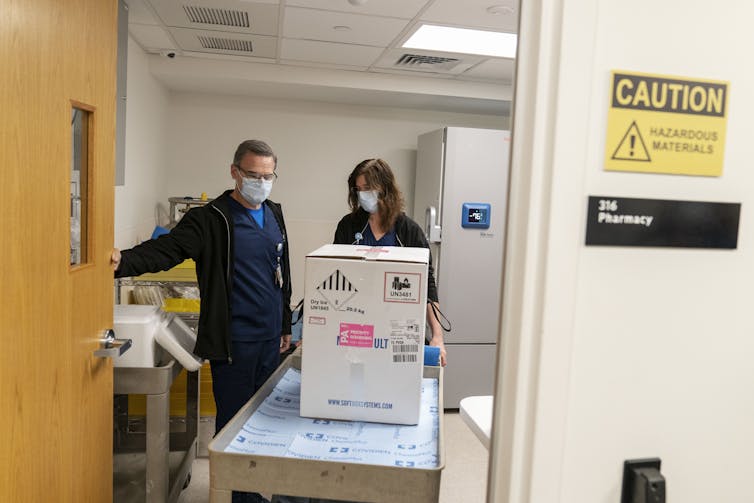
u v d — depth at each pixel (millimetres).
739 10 817
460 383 3930
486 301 3916
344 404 1313
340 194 4934
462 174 3822
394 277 1271
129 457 2463
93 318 1550
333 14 2867
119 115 2752
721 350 859
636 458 849
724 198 838
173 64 3902
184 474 2354
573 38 767
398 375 1294
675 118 811
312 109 4828
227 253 2076
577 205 791
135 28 3188
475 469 3004
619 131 794
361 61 3824
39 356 1197
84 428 1486
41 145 1179
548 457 819
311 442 1199
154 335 2043
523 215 809
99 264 1586
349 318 1291
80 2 1381
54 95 1237
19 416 1106
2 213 1022
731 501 887
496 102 4531
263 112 4762
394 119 4949
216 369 2150
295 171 4863
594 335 818
